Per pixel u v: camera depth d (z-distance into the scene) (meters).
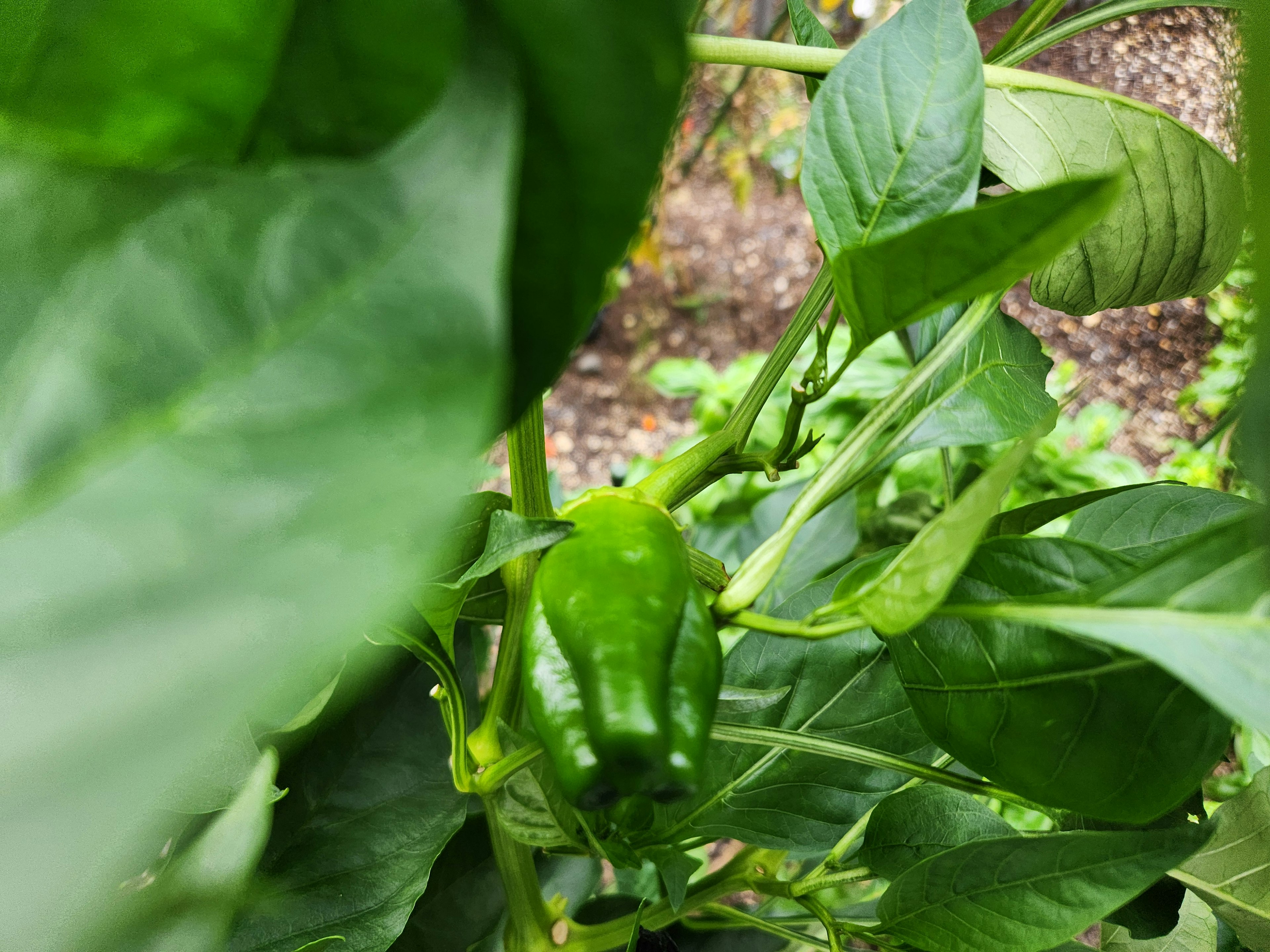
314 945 0.26
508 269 0.14
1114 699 0.22
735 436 0.31
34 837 0.09
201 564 0.10
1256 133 0.13
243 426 0.11
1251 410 0.14
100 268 0.13
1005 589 0.23
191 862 0.23
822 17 1.59
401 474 0.11
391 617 0.11
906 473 1.21
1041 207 0.17
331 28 0.14
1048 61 0.71
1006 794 0.27
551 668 0.20
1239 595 0.19
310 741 0.33
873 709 0.32
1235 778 0.87
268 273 0.12
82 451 0.11
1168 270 0.33
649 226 1.31
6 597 0.10
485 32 0.13
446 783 0.34
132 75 0.14
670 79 0.13
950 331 0.30
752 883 0.36
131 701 0.09
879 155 0.27
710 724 0.20
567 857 0.45
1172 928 0.30
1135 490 0.30
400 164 0.13
